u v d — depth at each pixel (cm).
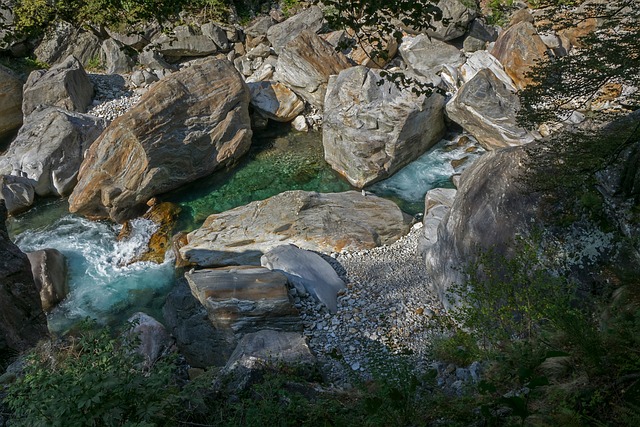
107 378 462
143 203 1579
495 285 789
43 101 1841
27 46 2112
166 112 1611
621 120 746
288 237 1340
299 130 1862
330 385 832
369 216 1378
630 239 800
